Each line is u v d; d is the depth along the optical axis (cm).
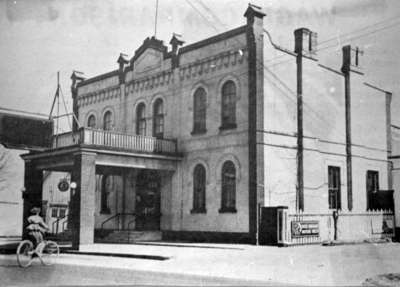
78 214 2080
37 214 1543
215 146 2364
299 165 2298
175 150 2544
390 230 2477
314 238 2139
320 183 2355
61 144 2477
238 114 2269
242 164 2227
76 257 1720
